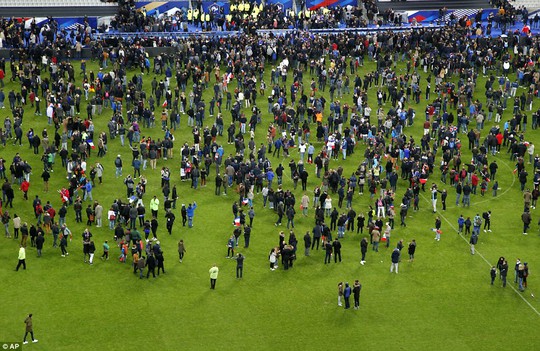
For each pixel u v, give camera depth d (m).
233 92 161.50
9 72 165.75
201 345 104.25
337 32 181.75
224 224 126.75
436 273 118.44
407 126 155.38
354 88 165.62
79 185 130.25
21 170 131.38
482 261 121.38
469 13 196.88
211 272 112.62
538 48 174.88
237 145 141.12
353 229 126.25
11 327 105.44
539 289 116.25
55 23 175.62
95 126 150.38
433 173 141.50
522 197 136.88
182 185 135.88
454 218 130.88
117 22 181.38
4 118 150.38
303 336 106.25
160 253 114.44
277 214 129.38
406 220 129.75
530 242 126.12
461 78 168.12
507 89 161.50
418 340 106.31
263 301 111.81
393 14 190.12
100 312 108.75
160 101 158.38
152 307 110.00
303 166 135.38
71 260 117.94
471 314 111.12
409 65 171.25
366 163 136.75
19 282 113.25
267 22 182.38
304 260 119.81
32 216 126.69
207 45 168.62
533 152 145.12
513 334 108.00
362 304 112.00
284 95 157.88
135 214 122.56
